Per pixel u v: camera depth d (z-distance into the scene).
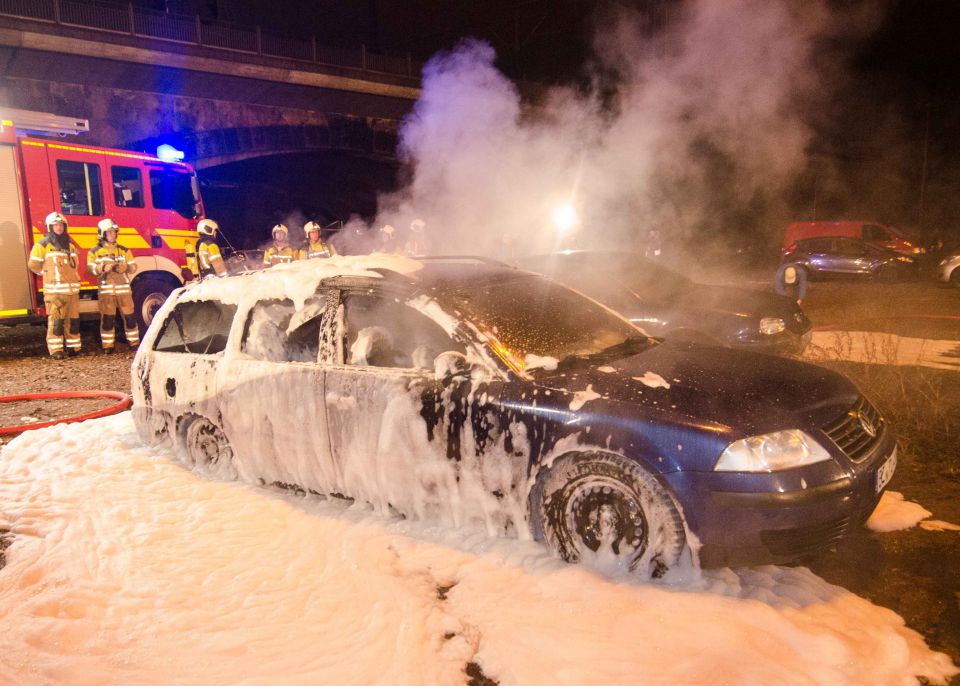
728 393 3.17
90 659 2.67
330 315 3.98
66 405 7.27
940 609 2.79
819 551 3.03
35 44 21.28
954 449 4.57
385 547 3.45
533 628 2.73
